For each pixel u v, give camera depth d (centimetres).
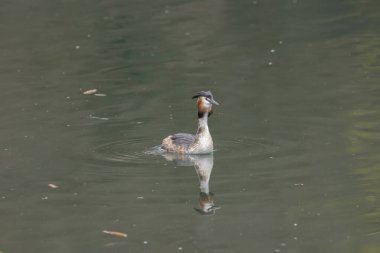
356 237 1276
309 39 2597
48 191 1503
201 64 2372
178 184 1518
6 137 1811
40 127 1875
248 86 2144
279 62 2355
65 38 2709
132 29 2772
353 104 1939
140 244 1284
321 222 1344
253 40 2605
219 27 2775
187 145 1672
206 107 1645
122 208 1418
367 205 1394
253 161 1619
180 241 1288
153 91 2141
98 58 2483
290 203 1410
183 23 2828
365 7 2955
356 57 2362
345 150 1648
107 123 1895
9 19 2948
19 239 1315
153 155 1684
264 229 1319
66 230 1343
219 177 1545
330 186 1480
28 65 2452
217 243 1273
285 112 1908
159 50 2536
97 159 1662
